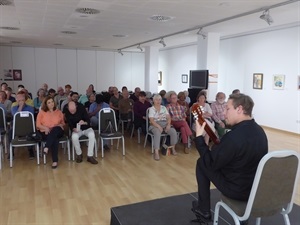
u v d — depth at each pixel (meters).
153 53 11.13
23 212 2.78
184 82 10.91
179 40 9.37
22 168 4.06
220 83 9.05
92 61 12.31
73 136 4.28
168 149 4.82
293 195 1.78
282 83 6.89
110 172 3.96
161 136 4.84
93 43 10.34
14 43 10.62
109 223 2.61
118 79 12.88
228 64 8.66
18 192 3.25
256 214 1.72
